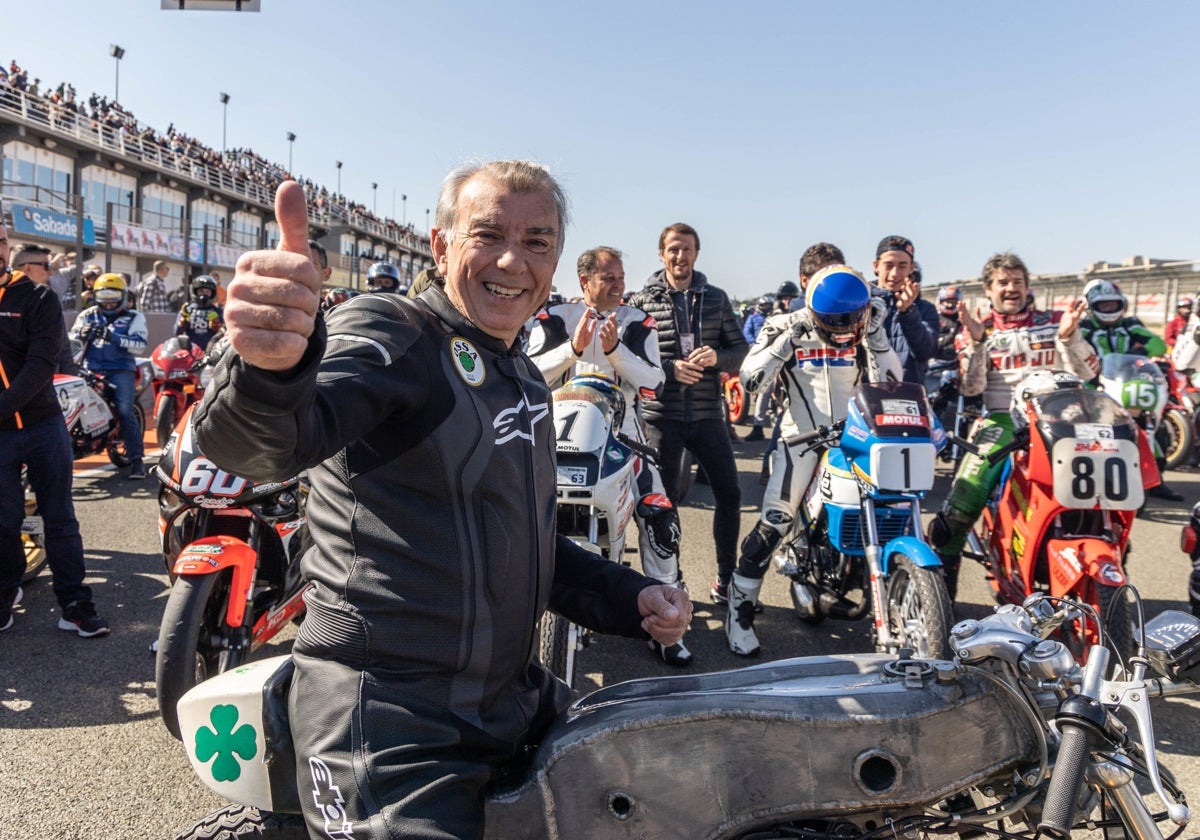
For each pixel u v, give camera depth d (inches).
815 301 156.3
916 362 245.9
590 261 166.2
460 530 60.8
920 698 66.6
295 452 49.4
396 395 56.9
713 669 163.9
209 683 70.5
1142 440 157.6
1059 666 65.2
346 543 61.3
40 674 151.7
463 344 63.8
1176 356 380.8
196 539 135.2
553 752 65.5
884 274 242.5
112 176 1286.9
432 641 60.6
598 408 138.2
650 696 72.1
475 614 61.6
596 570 80.8
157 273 644.7
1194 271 557.3
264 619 137.6
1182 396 374.3
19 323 154.2
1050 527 157.5
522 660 67.2
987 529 179.5
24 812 111.7
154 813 112.3
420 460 59.7
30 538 195.5
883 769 66.2
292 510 134.1
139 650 162.9
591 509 134.1
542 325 170.7
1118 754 63.1
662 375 161.9
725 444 193.9
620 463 137.2
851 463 147.7
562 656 121.6
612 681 157.9
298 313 45.8
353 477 60.5
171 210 1438.2
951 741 65.9
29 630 171.0
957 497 181.0
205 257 844.6
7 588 167.8
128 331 303.7
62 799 114.8
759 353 168.6
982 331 206.2
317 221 1637.6
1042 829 56.9
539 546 66.8
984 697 66.6
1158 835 61.6
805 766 65.4
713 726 65.6
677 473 194.4
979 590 213.6
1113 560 143.4
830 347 164.4
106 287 301.9
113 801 114.7
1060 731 63.6
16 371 156.6
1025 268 204.2
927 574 128.8
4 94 1059.9
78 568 166.1
